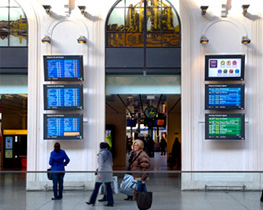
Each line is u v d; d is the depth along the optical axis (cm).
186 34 1162
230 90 1133
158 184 773
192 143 1148
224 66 1140
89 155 1160
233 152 1147
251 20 1158
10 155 2067
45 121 1149
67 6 1170
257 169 1134
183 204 766
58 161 979
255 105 1144
